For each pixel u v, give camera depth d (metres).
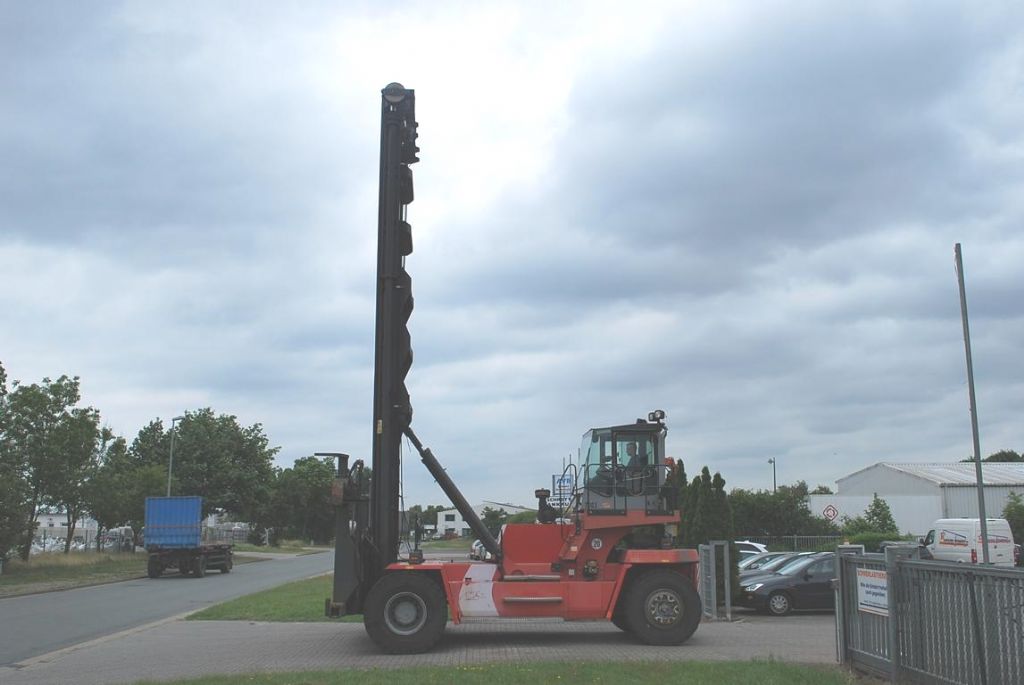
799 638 15.38
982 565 8.55
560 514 16.45
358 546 14.60
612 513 15.34
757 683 9.76
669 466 15.84
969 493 54.97
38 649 15.87
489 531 15.92
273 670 11.92
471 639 15.58
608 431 15.78
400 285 15.66
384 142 15.98
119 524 56.81
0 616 22.30
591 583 14.88
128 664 13.25
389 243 15.60
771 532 55.97
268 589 29.94
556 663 11.34
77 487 46.00
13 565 40.56
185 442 69.50
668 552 15.05
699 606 14.64
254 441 73.44
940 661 9.14
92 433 45.69
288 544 100.50
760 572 21.98
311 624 18.84
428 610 14.04
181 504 41.19
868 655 10.54
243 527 101.00
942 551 32.50
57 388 44.69
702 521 21.30
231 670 12.13
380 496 14.98
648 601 14.59
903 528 56.12
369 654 13.77
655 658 12.20
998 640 8.23
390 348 15.38
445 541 35.75
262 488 72.69
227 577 41.22
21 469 42.84
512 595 14.62
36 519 45.00
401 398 15.39
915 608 9.60
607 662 11.40
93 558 48.91
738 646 14.16
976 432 21.58
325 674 10.82
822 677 10.16
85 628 19.42
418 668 11.28
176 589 32.84
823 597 20.23
